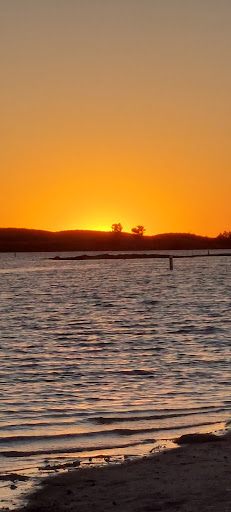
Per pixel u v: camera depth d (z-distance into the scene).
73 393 29.94
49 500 15.80
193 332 53.53
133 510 14.76
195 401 27.52
